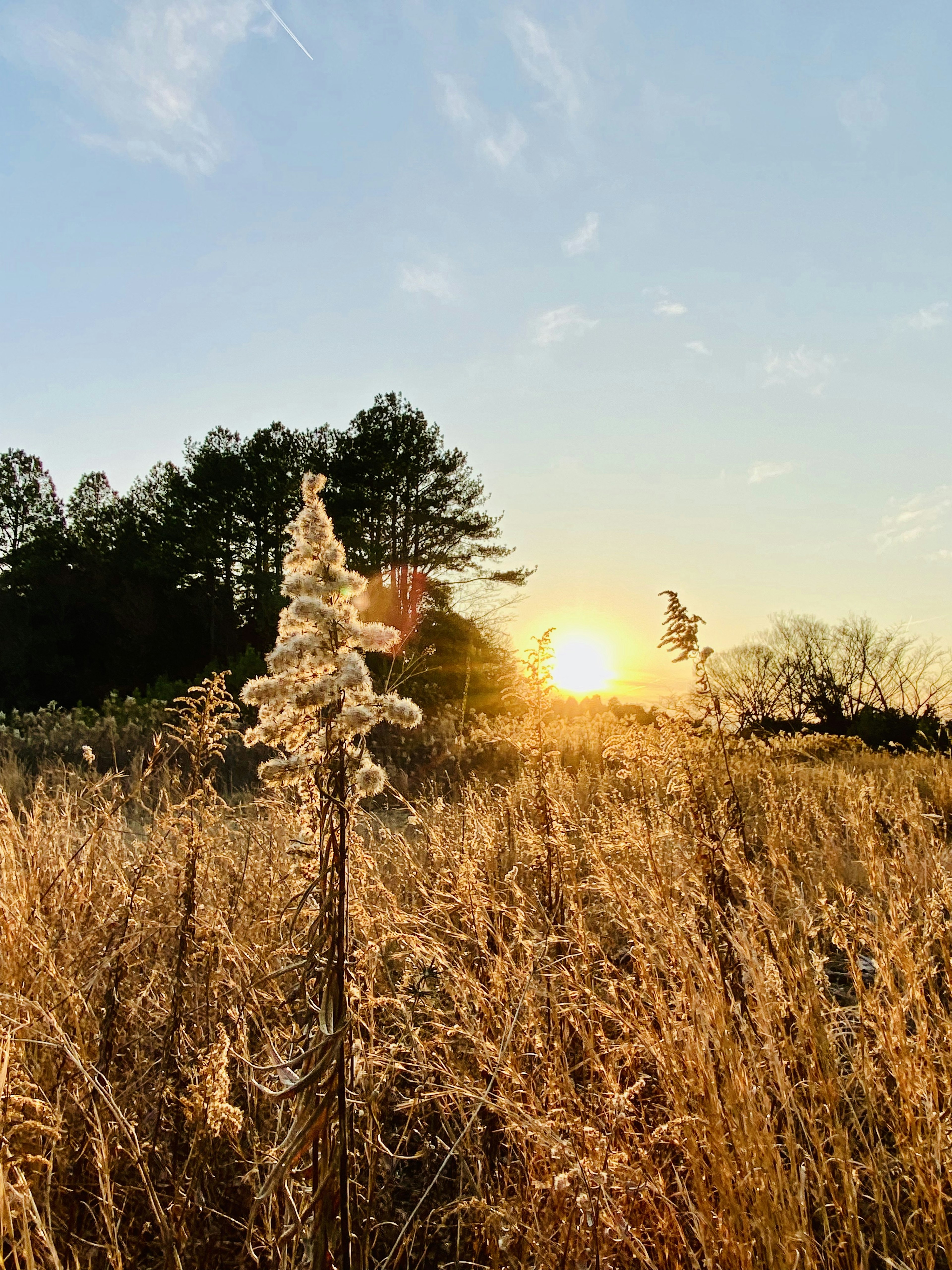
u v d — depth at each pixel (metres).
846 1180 2.22
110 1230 2.02
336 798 1.84
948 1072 2.61
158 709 14.82
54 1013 2.63
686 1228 2.29
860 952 4.07
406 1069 2.78
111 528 40.38
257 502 34.06
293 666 1.94
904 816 5.18
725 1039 2.53
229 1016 2.87
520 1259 2.20
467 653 24.97
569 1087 2.49
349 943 2.00
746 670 35.19
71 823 4.34
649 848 3.73
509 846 4.94
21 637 35.22
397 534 31.72
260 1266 2.23
